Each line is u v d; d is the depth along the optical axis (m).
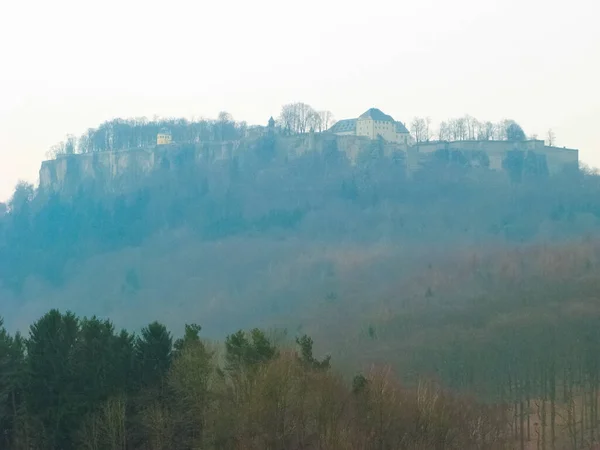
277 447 69.62
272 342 113.75
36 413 75.00
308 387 73.44
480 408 102.50
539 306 149.00
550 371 120.12
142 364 79.62
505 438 99.06
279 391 69.94
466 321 147.12
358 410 76.25
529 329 134.88
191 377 74.81
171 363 80.88
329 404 73.12
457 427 85.00
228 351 78.75
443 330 142.62
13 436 77.88
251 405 69.56
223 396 73.94
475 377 123.75
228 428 70.19
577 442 105.75
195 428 75.88
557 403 120.56
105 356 78.75
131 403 77.19
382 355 130.12
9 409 78.56
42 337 77.44
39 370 75.81
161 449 73.44
